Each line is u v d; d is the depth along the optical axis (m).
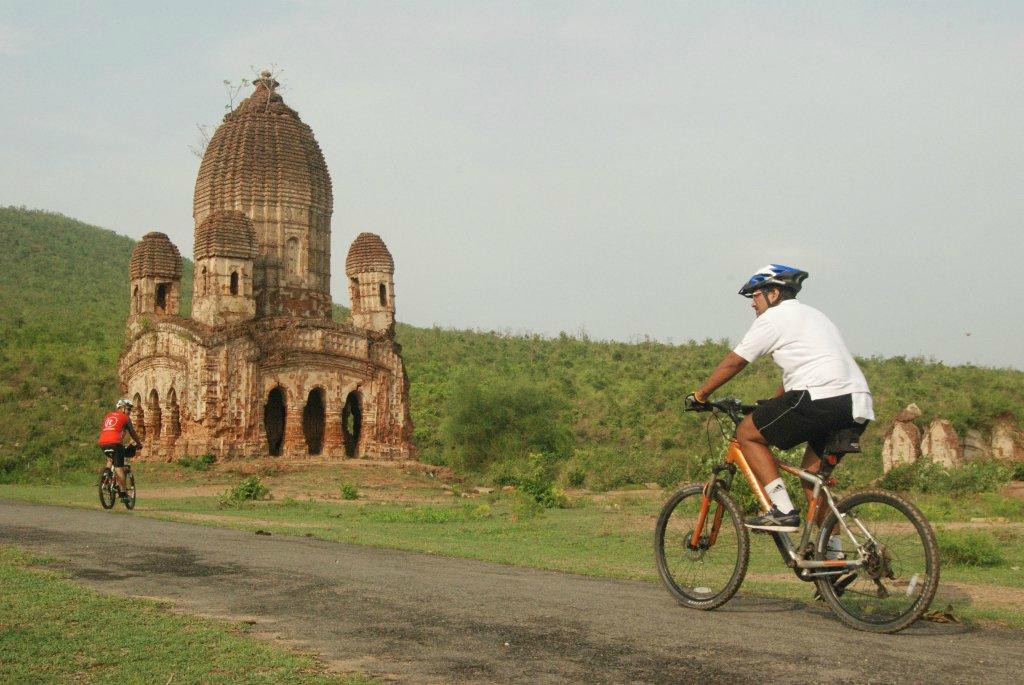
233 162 38.84
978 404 41.53
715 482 7.02
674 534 7.24
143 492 28.98
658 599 7.28
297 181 39.31
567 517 20.25
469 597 7.13
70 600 6.72
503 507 24.97
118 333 66.56
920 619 6.52
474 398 48.25
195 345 35.84
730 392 62.91
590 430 61.12
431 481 36.81
